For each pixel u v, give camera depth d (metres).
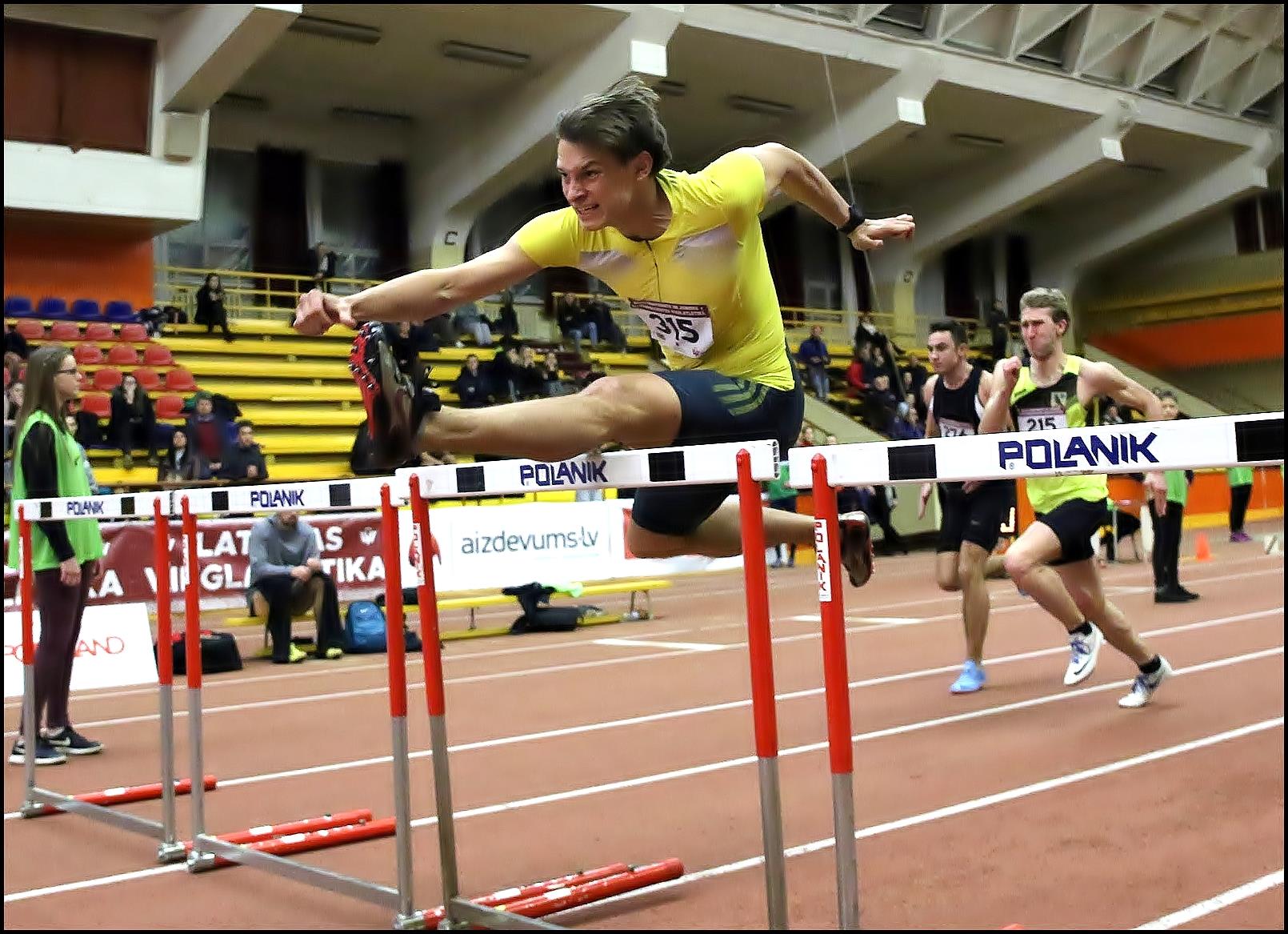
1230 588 10.82
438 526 9.93
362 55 17.47
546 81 17.81
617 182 2.57
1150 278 27.08
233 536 9.34
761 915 2.95
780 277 22.75
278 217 19.11
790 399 2.90
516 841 3.71
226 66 14.91
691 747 5.02
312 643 9.12
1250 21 22.50
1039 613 9.59
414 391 2.36
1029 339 5.22
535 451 2.50
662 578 14.75
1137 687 5.51
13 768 5.15
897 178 23.62
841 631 2.26
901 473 2.17
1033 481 5.42
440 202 19.69
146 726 6.07
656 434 2.67
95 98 15.03
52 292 15.93
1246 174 24.38
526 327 20.42
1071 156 21.88
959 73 19.70
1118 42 21.16
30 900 3.29
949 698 5.94
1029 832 3.62
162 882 3.46
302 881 3.26
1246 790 4.02
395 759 3.01
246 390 16.56
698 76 18.97
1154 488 5.97
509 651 8.59
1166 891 3.06
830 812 3.92
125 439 13.48
